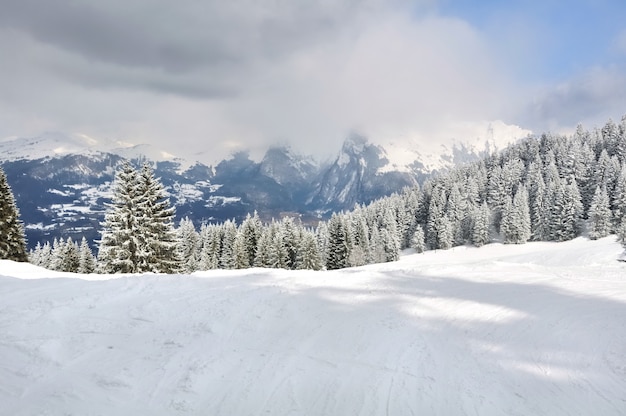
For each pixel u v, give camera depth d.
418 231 92.56
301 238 70.50
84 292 12.47
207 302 11.65
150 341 8.92
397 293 13.22
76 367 7.66
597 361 8.07
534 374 7.62
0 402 6.37
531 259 63.62
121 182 34.62
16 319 9.84
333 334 9.55
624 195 70.88
